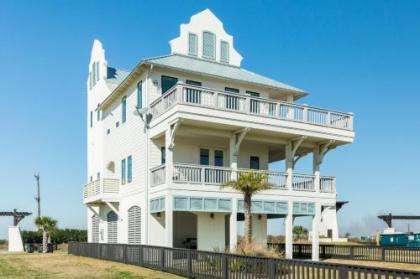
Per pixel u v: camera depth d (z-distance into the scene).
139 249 20.02
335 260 27.30
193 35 29.89
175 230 26.38
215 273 14.30
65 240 50.06
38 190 51.00
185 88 22.09
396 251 25.16
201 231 24.42
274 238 43.12
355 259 27.48
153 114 24.52
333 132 26.88
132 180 26.66
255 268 12.70
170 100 22.80
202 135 24.33
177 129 22.16
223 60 30.97
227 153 27.47
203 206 22.89
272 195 25.20
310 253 29.53
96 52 35.47
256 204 24.52
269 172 25.39
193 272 15.55
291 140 26.66
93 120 35.50
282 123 24.94
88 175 36.00
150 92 24.91
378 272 9.20
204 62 29.41
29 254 32.03
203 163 26.52
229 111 23.12
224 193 23.55
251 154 28.39
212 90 22.78
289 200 25.81
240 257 13.32
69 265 21.30
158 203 23.16
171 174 22.30
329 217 43.78
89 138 36.25
